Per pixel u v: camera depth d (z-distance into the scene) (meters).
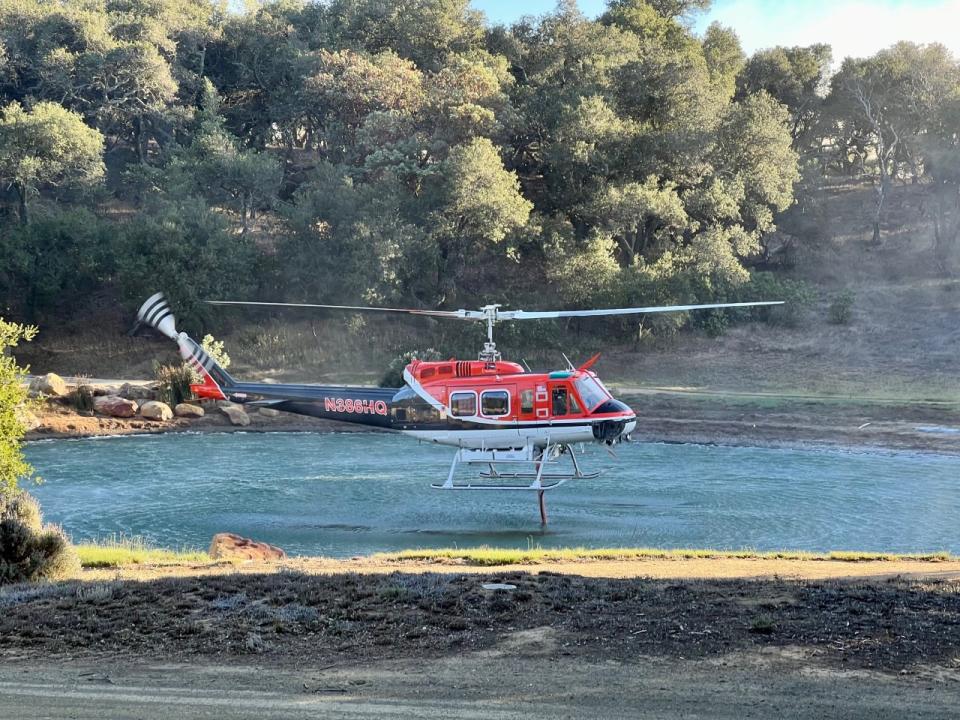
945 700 9.55
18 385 20.92
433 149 84.56
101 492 35.12
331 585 14.77
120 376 71.19
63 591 14.66
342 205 77.69
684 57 95.94
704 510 31.72
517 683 10.30
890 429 50.25
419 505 32.59
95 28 105.25
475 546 25.92
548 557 20.31
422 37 113.06
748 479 38.09
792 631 11.92
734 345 75.81
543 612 13.13
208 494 34.62
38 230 77.50
